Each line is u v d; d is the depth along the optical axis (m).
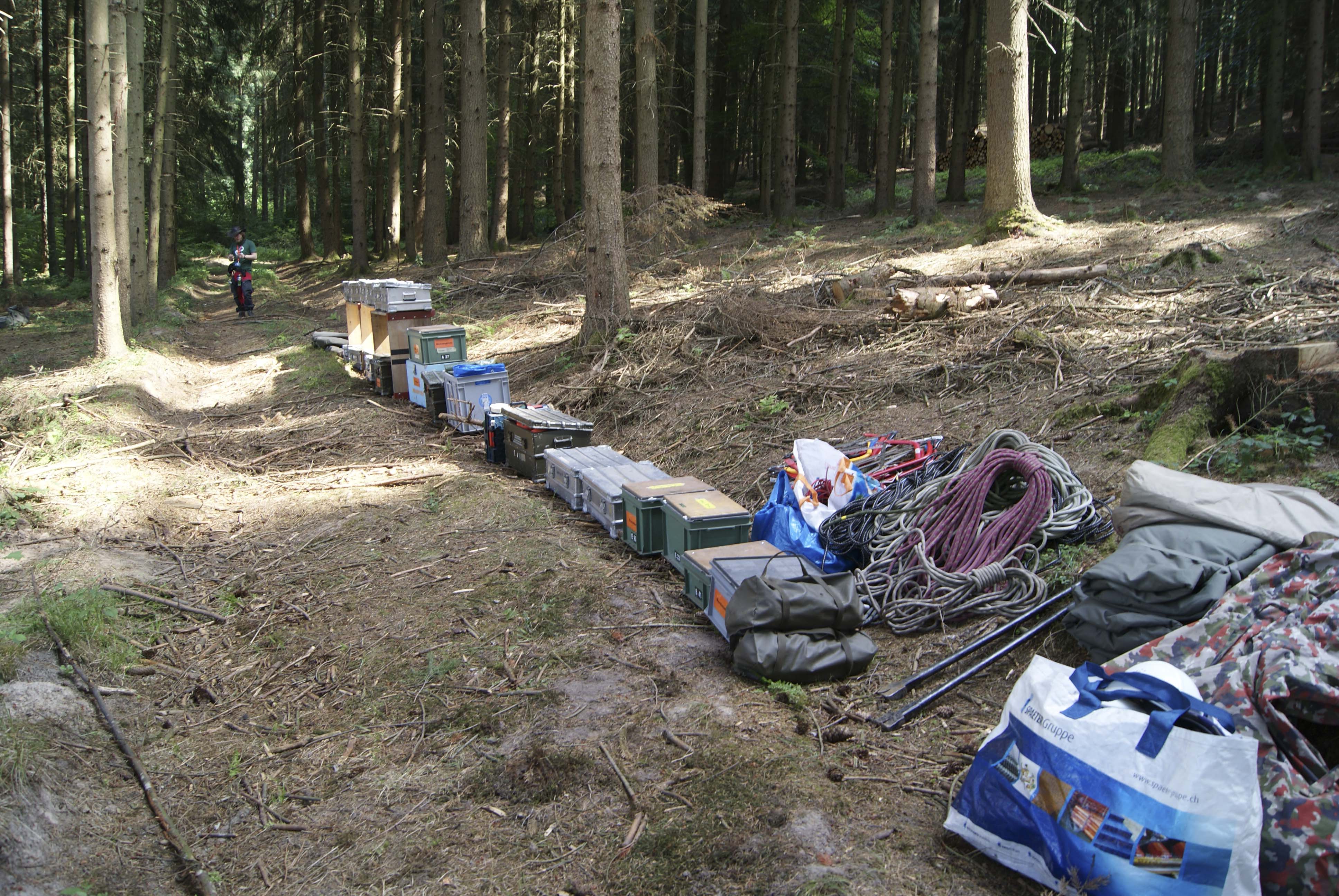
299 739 4.09
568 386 10.00
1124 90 28.86
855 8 26.12
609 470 6.73
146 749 4.04
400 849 3.34
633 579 5.55
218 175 42.12
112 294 12.20
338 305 21.11
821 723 3.90
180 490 7.55
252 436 9.45
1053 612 4.41
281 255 43.69
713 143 31.78
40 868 3.21
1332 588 3.13
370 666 4.66
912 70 32.81
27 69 35.22
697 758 3.66
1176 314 8.14
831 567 5.33
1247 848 2.38
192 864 3.31
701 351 9.84
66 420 9.00
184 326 18.23
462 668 4.56
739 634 4.34
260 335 17.41
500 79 24.70
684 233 18.64
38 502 6.88
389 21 28.97
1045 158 30.12
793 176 21.59
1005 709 3.00
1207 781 2.45
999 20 12.86
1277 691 2.75
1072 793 2.66
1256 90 30.20
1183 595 3.54
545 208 39.12
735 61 29.48
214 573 5.91
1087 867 2.59
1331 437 5.18
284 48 34.25
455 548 6.15
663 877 3.04
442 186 23.52
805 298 10.91
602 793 3.52
